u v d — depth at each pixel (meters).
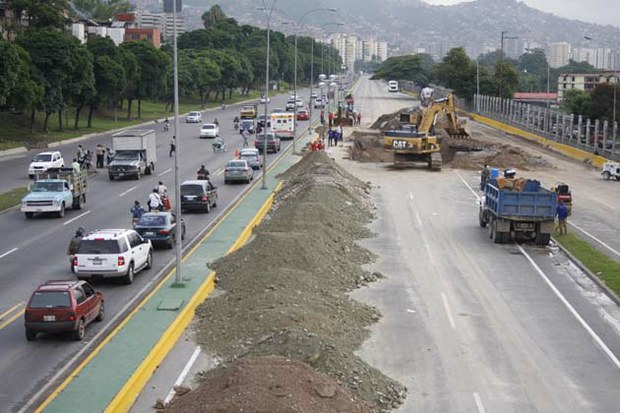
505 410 18.52
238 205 47.62
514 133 108.00
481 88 152.75
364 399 18.31
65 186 44.69
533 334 24.50
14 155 75.50
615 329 25.28
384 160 76.88
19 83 77.12
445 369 21.17
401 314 26.38
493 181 41.53
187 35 194.88
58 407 17.53
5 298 27.58
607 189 60.84
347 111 116.44
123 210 46.09
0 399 18.64
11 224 42.03
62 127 95.75
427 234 41.06
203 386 18.00
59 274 30.94
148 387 19.28
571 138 86.38
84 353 21.94
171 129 106.88
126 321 23.92
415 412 18.25
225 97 180.75
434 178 64.75
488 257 35.75
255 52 197.75
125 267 29.05
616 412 18.56
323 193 46.25
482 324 25.39
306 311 24.16
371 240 39.22
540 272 33.06
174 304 25.41
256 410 15.54
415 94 199.00
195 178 60.25
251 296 25.75
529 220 38.12
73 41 90.06
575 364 21.84
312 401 16.50
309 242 31.83
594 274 32.38
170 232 35.72
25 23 119.88
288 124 95.31
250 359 18.08
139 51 115.56
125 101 143.12
